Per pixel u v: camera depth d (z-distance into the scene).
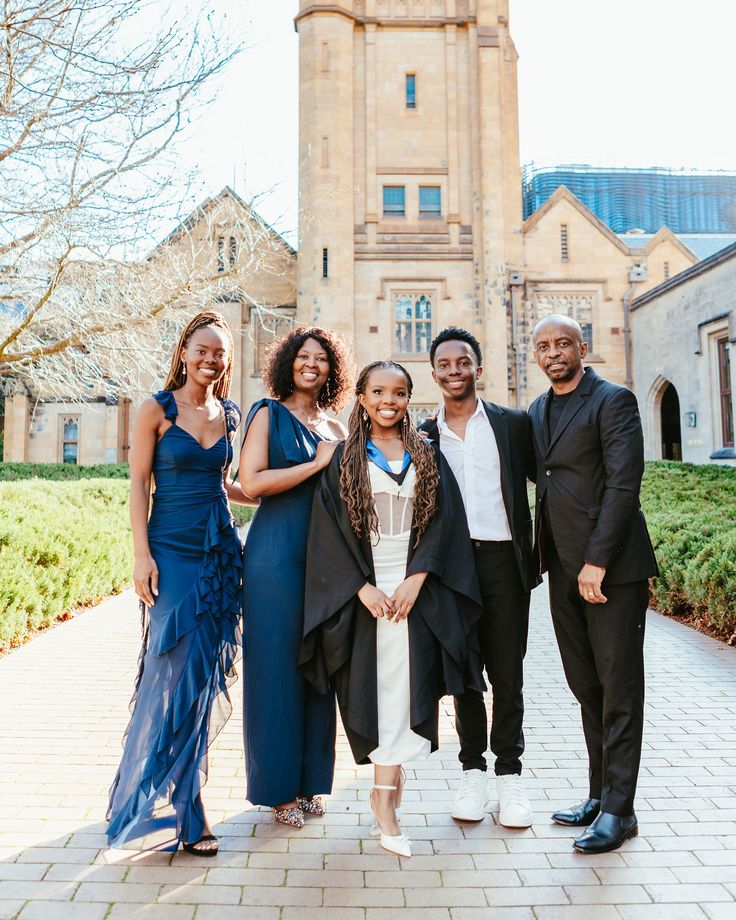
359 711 2.73
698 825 2.96
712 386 17.69
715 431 17.53
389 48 22.56
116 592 8.68
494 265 21.73
